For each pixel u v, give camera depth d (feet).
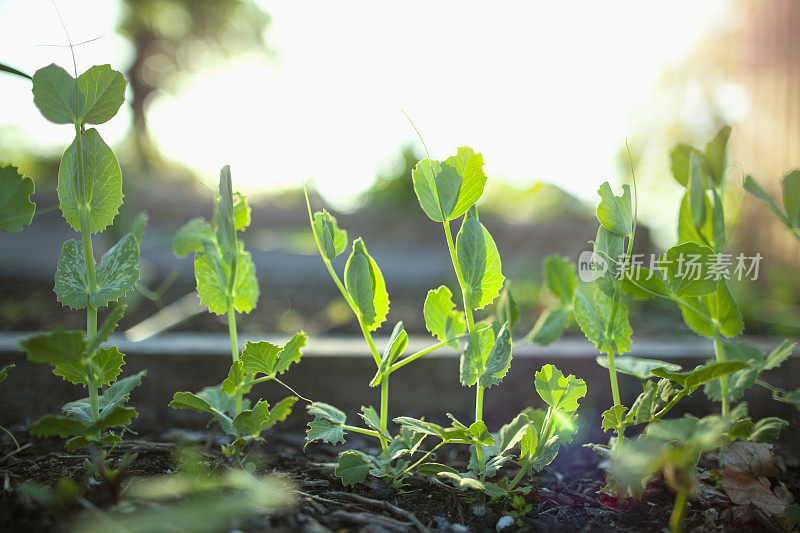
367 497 2.23
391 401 2.81
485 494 2.21
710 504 2.22
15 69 2.05
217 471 2.26
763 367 2.21
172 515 2.01
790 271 5.27
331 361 2.79
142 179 11.59
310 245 7.94
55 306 4.07
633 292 2.19
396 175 10.86
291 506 2.13
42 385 2.69
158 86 17.70
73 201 2.12
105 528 1.97
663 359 2.84
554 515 2.19
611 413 2.17
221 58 18.60
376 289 2.24
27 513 2.04
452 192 2.16
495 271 2.18
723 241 2.19
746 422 2.18
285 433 2.64
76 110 2.11
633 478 1.94
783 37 5.96
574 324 3.62
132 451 2.39
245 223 2.42
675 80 8.14
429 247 9.12
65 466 2.28
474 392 2.81
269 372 2.25
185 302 4.43
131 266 2.14
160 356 2.77
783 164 5.82
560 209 9.39
